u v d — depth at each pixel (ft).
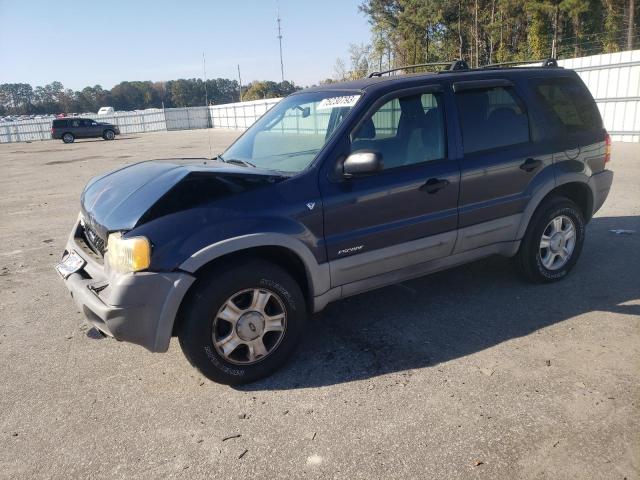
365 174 11.60
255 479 8.04
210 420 9.61
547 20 102.83
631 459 8.04
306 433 9.07
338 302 14.75
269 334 11.01
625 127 51.80
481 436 8.74
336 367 11.27
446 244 13.07
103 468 8.46
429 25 135.03
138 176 11.70
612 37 95.14
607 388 9.93
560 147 14.83
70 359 12.27
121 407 10.18
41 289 17.47
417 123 12.62
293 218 10.68
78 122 123.13
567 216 15.19
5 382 11.31
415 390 10.21
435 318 13.47
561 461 8.05
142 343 9.87
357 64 155.02
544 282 15.38
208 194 10.21
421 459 8.26
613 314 13.21
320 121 12.57
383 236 11.94
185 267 9.64
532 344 11.84
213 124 181.47
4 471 8.47
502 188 13.78
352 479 7.91
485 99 13.80
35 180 49.67
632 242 19.30
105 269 10.37
